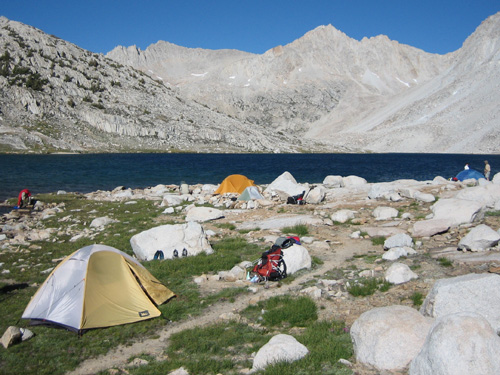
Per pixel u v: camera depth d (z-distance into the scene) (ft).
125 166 255.70
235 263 47.52
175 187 133.59
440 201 60.23
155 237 52.01
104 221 73.97
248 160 370.32
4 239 63.52
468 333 18.39
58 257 52.75
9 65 489.67
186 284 40.93
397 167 293.02
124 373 24.93
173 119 573.33
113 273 35.63
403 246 46.60
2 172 191.42
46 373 25.44
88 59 632.79
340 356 24.20
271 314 31.40
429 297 27.04
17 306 36.27
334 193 99.96
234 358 26.03
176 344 28.17
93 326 31.83
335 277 40.27
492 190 65.36
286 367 22.93
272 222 68.95
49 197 109.50
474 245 42.42
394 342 22.24
